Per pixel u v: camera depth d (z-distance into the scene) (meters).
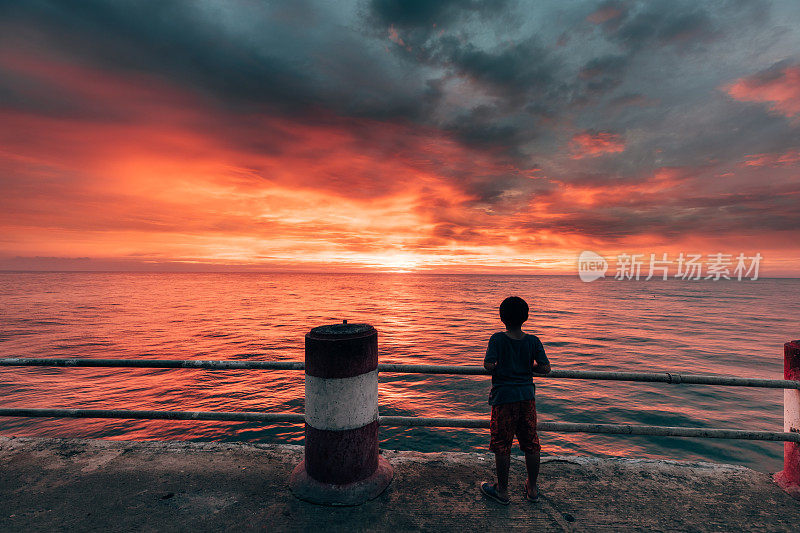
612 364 22.27
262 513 2.21
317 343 2.34
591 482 2.61
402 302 82.06
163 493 2.39
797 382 2.62
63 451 2.88
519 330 2.53
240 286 169.75
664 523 2.21
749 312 59.88
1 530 2.04
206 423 13.48
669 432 2.68
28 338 32.66
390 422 2.79
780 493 2.52
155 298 89.62
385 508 2.28
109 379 19.98
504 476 2.34
